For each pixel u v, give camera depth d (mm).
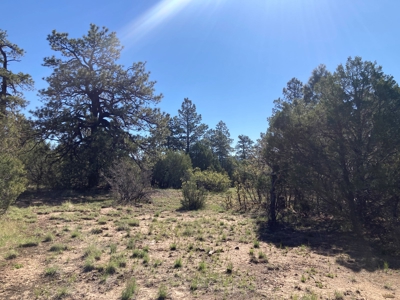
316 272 5625
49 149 24391
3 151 10656
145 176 17500
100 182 24719
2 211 9891
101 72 24312
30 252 6734
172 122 56000
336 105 8867
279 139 9992
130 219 10867
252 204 14195
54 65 24344
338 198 8672
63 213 12391
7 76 19391
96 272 5457
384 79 8664
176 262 5887
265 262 6199
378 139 8000
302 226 10250
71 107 24422
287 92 22422
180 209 14508
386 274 5602
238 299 4410
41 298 4438
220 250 7020
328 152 9109
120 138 25031
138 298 4422
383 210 8172
